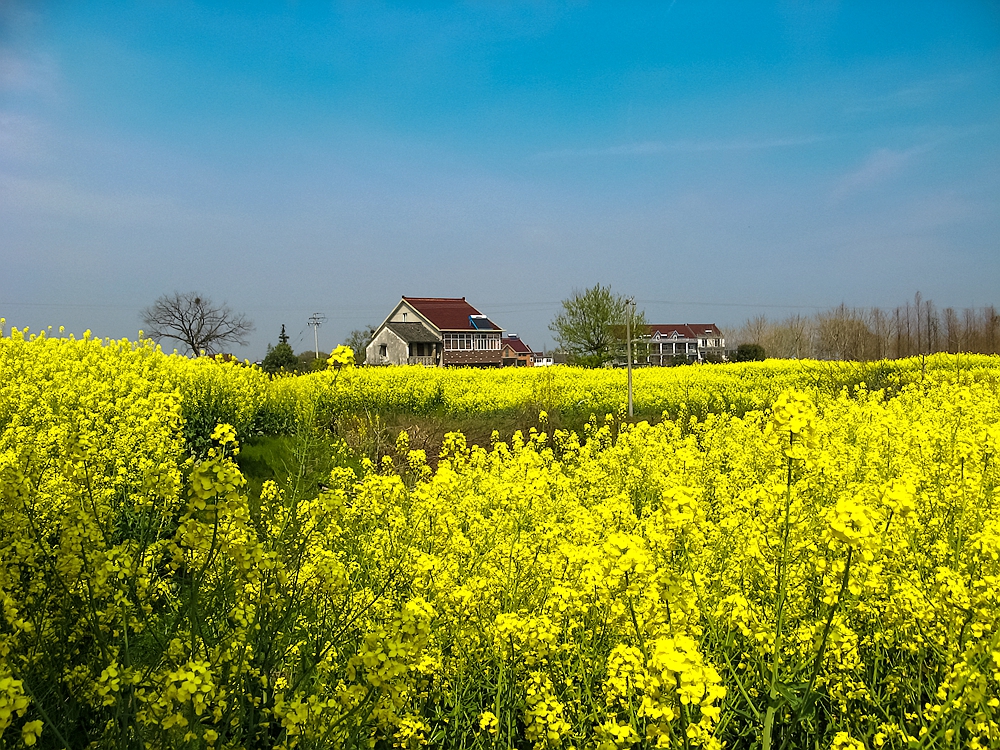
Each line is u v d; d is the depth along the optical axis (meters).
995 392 15.27
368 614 3.72
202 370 15.08
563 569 4.34
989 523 4.05
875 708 3.62
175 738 2.69
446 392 22.66
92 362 14.11
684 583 3.34
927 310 57.09
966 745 2.90
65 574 3.30
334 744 2.84
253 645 3.21
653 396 22.02
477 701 3.90
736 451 9.16
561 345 59.38
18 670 2.99
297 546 3.68
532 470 6.29
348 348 4.91
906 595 3.57
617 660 3.22
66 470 3.67
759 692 3.64
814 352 67.88
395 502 5.14
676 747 2.83
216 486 2.95
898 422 9.24
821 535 3.67
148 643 3.36
